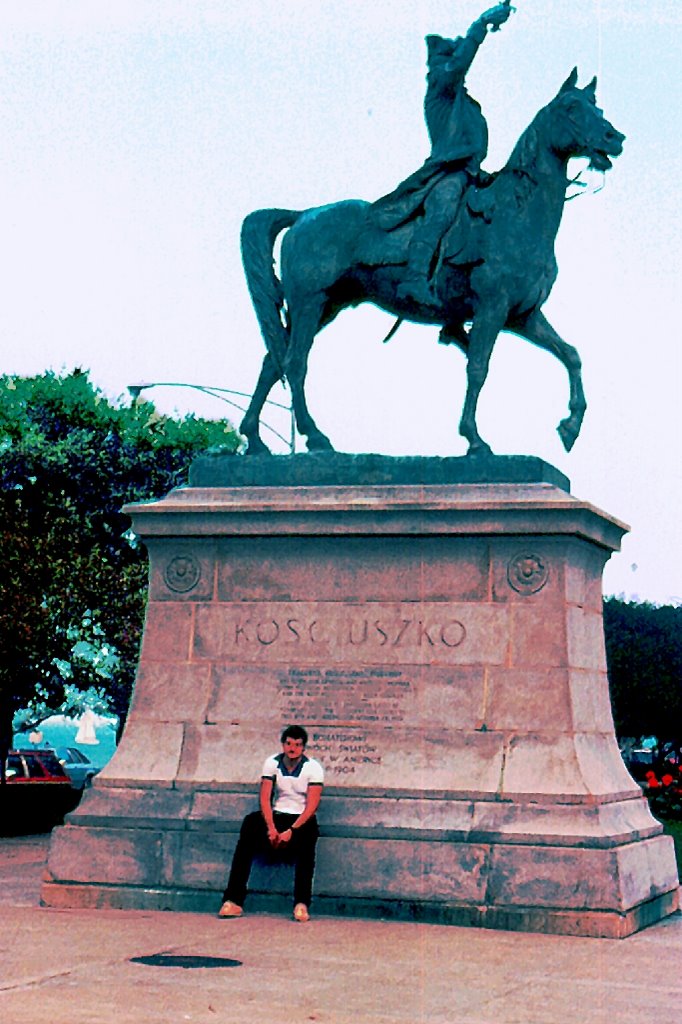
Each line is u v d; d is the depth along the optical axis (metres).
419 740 10.75
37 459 32.25
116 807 10.97
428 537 11.07
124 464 34.16
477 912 9.99
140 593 27.77
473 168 12.14
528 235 11.84
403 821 10.39
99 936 9.07
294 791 10.24
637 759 50.72
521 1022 6.71
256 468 11.78
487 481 11.23
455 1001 7.17
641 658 42.31
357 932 9.49
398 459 11.48
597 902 9.80
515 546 10.89
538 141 11.96
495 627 10.83
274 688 11.20
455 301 12.01
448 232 11.95
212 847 10.66
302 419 12.15
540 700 10.60
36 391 34.31
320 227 12.25
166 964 7.99
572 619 10.89
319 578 11.30
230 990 7.28
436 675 10.86
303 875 10.04
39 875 13.24
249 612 11.41
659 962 8.61
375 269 12.12
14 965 7.85
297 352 12.22
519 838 10.09
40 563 24.91
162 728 11.30
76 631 28.23
